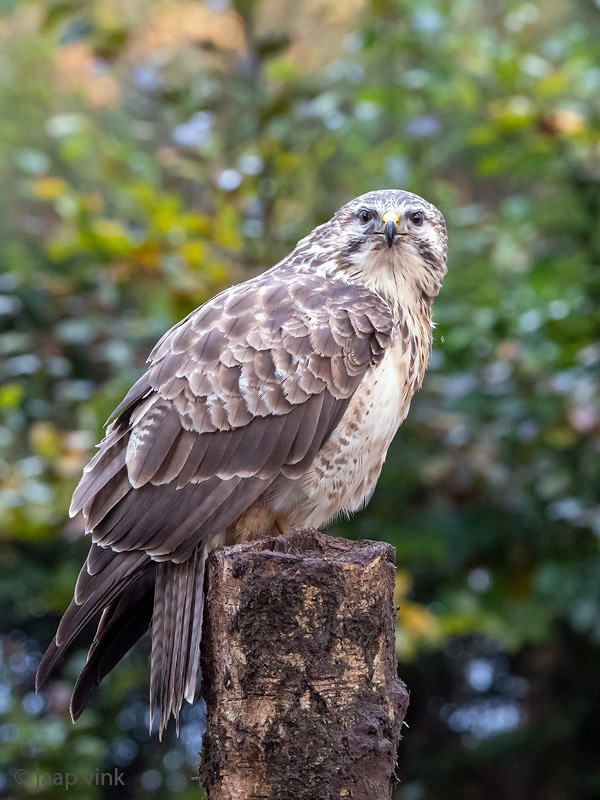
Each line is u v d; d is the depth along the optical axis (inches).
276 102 452.8
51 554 555.8
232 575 202.7
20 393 414.9
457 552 499.5
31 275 502.0
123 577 237.3
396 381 267.6
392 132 539.2
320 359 254.7
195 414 245.9
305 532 220.7
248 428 248.5
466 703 687.1
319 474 256.5
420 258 291.3
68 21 496.7
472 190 580.1
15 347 464.8
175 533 240.2
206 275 418.9
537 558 495.5
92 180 552.4
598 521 425.7
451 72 461.7
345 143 478.9
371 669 202.1
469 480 462.6
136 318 502.9
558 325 435.5
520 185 578.2
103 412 434.6
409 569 514.9
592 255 464.8
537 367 437.7
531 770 657.6
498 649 656.4
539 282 450.9
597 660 635.5
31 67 540.7
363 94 456.1
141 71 461.4
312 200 481.7
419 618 420.5
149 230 427.5
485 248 493.7
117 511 240.7
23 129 548.4
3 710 490.0
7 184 553.0
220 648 204.5
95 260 431.2
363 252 285.4
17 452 487.5
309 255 295.7
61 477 421.1
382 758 199.8
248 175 449.1
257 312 258.2
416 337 287.9
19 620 599.2
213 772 203.2
